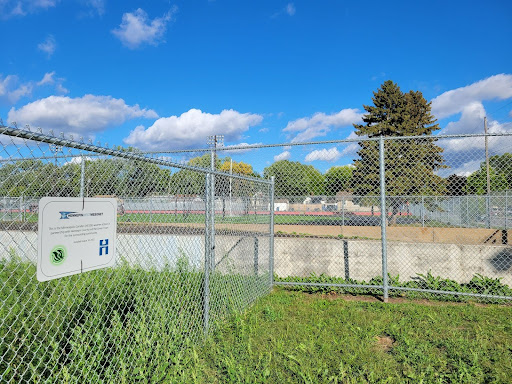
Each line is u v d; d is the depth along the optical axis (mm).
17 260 2785
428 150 5879
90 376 2498
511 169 6223
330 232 9484
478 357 3107
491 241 10367
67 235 2014
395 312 4449
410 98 32500
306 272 5973
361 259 5785
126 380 2559
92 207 2207
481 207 11352
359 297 5266
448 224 11453
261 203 6027
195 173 4859
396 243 5703
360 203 9219
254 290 4996
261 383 2764
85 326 2922
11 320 3119
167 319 3279
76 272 2068
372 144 6164
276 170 6840
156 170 3990
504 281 5254
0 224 2471
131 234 4184
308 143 5379
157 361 2770
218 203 5266
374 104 33312
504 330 3832
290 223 9617
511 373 2879
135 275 3877
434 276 5516
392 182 6430
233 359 3006
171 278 4020
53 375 2498
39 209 1838
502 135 4840
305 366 2949
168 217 4406
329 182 6766
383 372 2914
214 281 4059
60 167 2541
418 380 2781
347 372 2924
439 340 3512
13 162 2271
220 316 3982
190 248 5051
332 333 3699
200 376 2777
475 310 4457
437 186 7117
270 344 3445
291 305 4746
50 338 2754
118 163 3445
